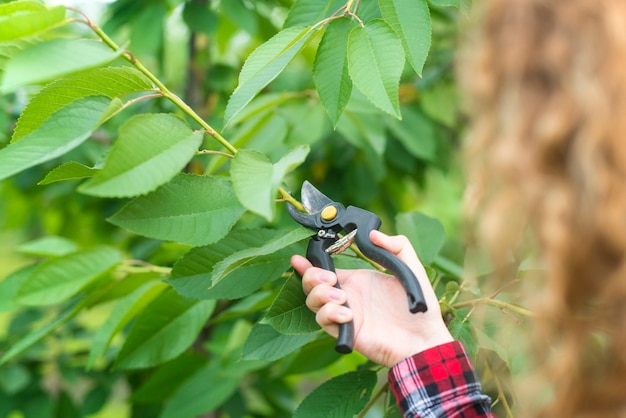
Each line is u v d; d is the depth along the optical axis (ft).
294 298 3.04
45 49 2.42
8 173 2.55
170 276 3.29
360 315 3.01
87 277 3.85
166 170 2.51
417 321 2.99
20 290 3.77
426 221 4.21
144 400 5.12
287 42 2.90
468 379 2.87
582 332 2.27
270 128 4.96
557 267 2.12
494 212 2.21
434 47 6.36
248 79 2.83
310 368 4.25
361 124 5.12
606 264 2.14
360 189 6.38
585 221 2.10
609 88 2.02
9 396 6.10
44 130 2.66
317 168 6.66
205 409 4.71
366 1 3.28
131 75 2.83
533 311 2.47
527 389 2.43
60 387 6.38
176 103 2.89
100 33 2.64
